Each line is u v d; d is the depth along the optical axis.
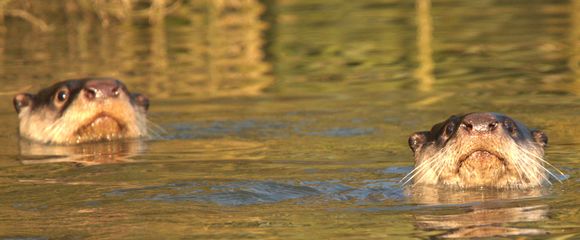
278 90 52.41
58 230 27.16
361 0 83.06
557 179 32.62
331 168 35.44
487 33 66.25
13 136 44.28
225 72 57.12
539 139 33.31
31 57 62.38
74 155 39.28
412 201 29.95
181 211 29.11
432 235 25.91
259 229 26.94
